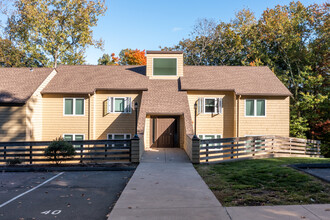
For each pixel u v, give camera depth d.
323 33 28.77
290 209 5.85
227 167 10.74
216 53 40.97
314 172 8.98
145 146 16.91
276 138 15.18
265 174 8.98
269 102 19.11
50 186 8.41
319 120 26.48
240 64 38.62
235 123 18.92
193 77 20.78
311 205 6.08
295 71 31.55
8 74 20.34
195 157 11.90
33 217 5.79
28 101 17.25
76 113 19.12
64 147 11.56
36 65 34.06
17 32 31.11
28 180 9.25
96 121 19.20
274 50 32.94
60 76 20.89
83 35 31.58
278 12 32.16
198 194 7.12
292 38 29.86
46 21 29.31
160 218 5.45
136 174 9.64
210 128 19.23
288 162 11.35
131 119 19.16
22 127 17.09
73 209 6.29
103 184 8.62
